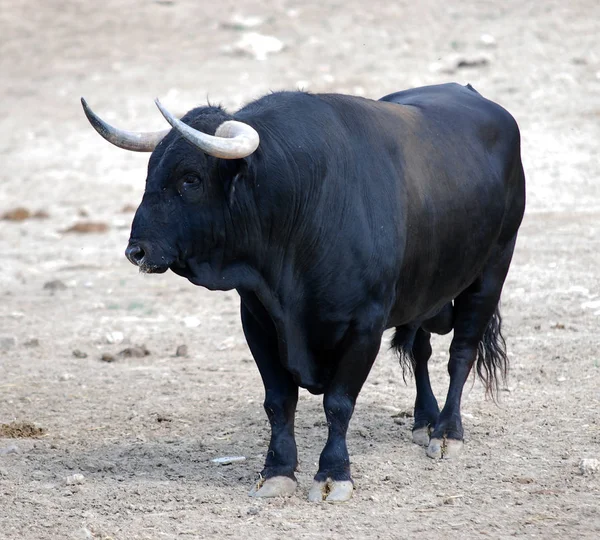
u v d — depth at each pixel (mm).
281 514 23328
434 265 26562
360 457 27312
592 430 28938
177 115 89375
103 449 28797
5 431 30312
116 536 22234
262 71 99562
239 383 35375
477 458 27047
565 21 102750
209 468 26969
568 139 75125
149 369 37562
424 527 22359
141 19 119250
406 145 26234
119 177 80250
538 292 44938
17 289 52000
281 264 23703
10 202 74438
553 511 23188
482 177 28094
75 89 101562
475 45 99000
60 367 38031
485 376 33125
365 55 100562
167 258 22719
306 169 23500
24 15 123062
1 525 22938
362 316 24250
